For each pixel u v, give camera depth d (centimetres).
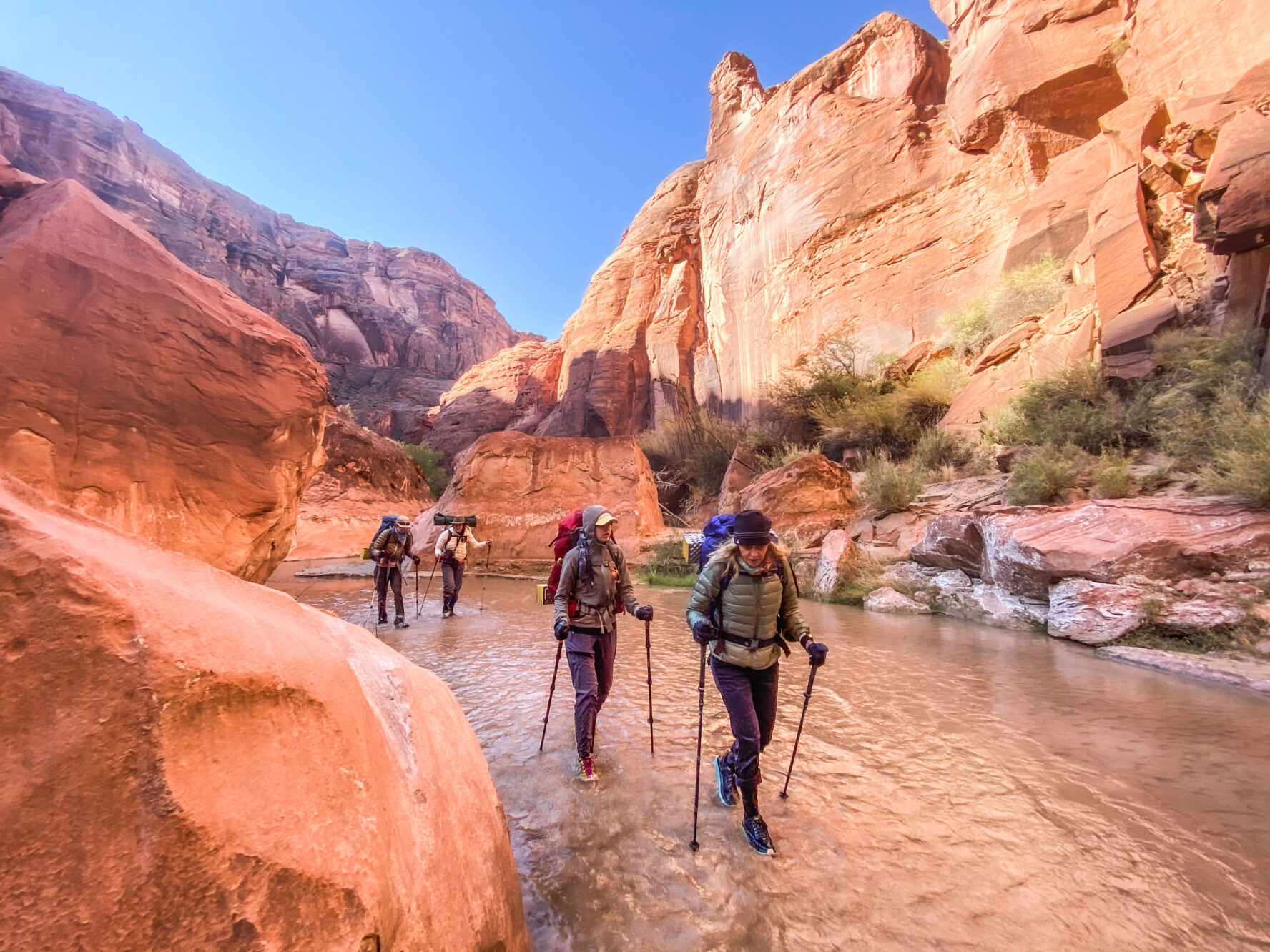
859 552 1036
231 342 354
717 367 3325
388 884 102
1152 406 923
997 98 1914
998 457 1171
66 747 77
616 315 4109
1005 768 294
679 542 1311
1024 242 1673
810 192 2675
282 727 101
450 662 505
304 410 384
